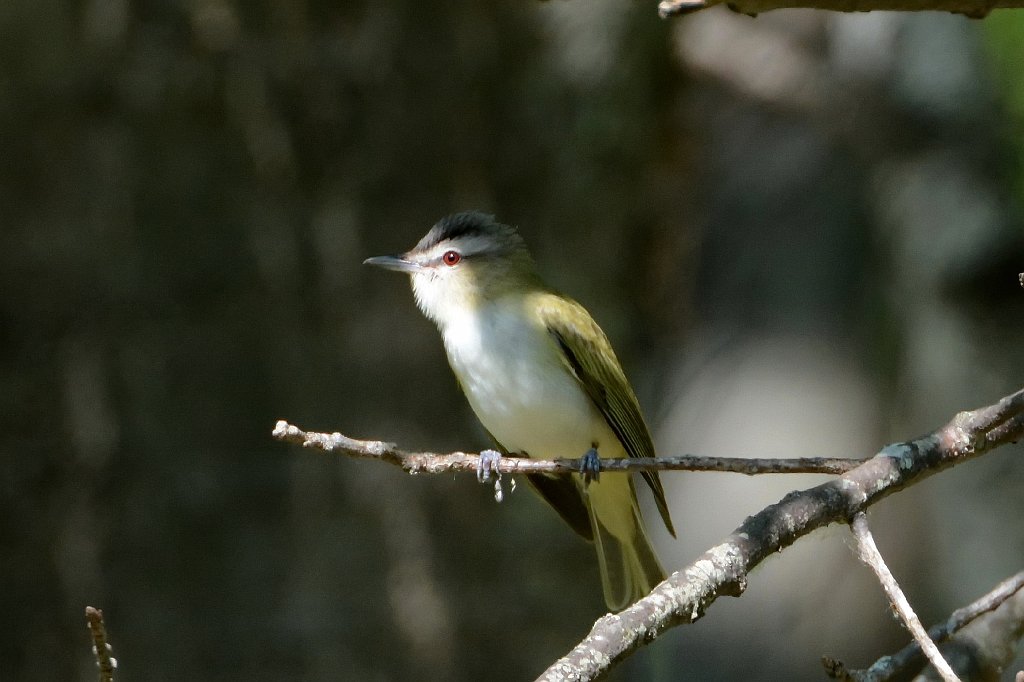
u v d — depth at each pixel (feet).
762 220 49.57
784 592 47.55
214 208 40.29
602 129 45.39
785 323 49.47
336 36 41.09
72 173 39.93
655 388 51.67
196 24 39.96
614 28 44.78
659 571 30.45
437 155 42.24
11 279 39.73
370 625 40.04
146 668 38.93
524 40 44.11
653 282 48.83
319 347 40.60
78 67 39.81
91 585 39.22
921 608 49.32
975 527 44.80
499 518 41.93
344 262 40.88
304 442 20.07
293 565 39.78
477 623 40.88
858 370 49.11
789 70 45.47
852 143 47.29
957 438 19.11
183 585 39.40
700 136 48.93
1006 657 21.02
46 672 38.99
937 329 45.75
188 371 39.93
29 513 39.29
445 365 41.37
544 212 45.19
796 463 19.75
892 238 48.03
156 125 40.06
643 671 49.65
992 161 45.21
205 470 39.73
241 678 39.19
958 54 45.32
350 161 41.19
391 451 20.30
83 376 39.70
